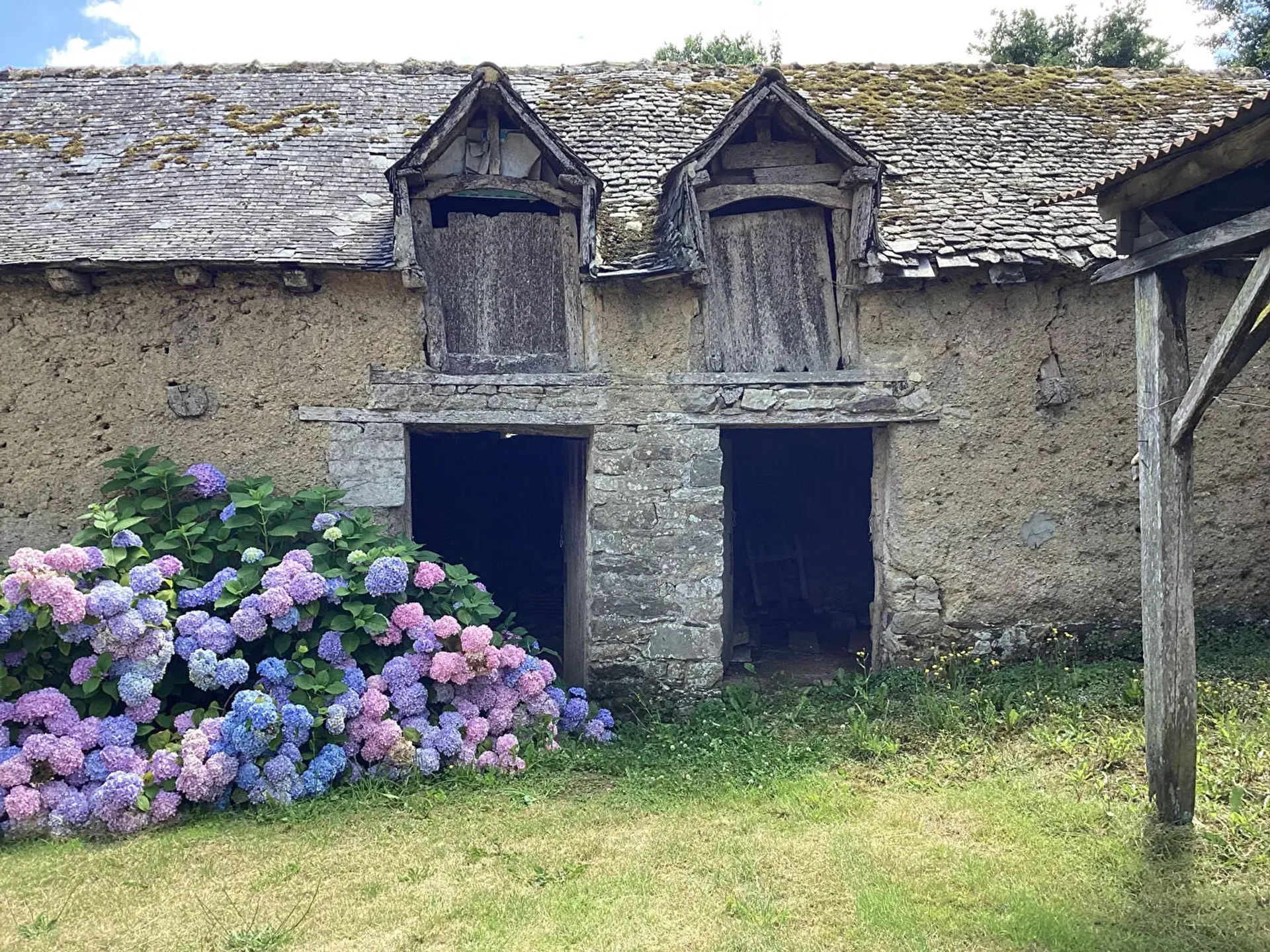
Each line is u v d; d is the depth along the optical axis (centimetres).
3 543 695
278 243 709
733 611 1041
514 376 722
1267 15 1681
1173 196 448
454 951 380
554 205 748
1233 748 520
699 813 519
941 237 724
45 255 677
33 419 698
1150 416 459
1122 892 411
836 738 625
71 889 436
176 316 705
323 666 584
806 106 705
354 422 712
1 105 919
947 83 980
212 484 661
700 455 733
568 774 588
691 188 709
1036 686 664
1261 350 757
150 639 536
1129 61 1908
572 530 808
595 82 973
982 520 748
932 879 430
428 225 725
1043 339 746
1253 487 761
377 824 508
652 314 733
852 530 1168
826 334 751
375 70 983
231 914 411
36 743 502
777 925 396
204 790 516
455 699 616
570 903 416
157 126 879
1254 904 398
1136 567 758
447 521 1202
